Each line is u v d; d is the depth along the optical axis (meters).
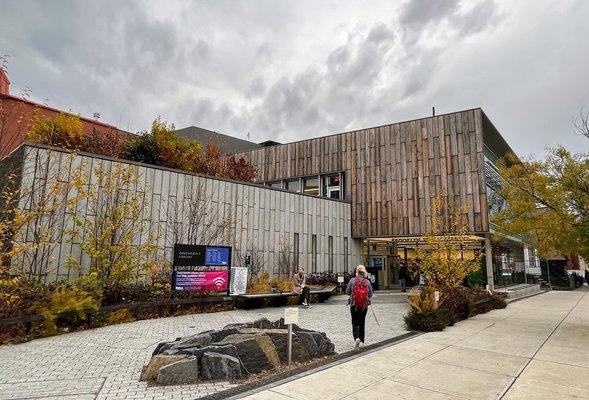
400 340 9.36
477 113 22.03
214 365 6.06
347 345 8.78
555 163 11.67
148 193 15.65
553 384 6.00
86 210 13.44
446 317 11.64
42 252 11.62
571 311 16.20
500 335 10.20
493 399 5.31
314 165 27.78
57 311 9.48
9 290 9.87
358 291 8.55
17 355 7.42
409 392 5.53
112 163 14.60
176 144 21.78
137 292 12.99
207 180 17.88
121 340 8.89
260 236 20.02
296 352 7.30
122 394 5.30
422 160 23.50
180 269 14.34
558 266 41.38
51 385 5.64
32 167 12.34
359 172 25.78
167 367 5.82
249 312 14.23
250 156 31.23
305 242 22.45
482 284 21.52
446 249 14.85
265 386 5.70
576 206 11.28
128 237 12.66
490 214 22.39
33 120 16.58
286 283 18.14
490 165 23.83
